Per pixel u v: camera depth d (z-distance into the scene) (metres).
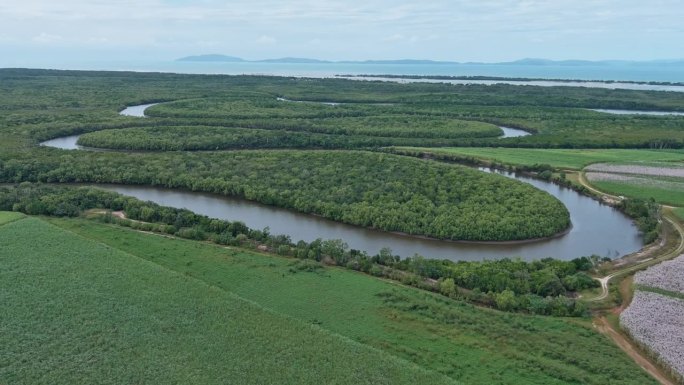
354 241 90.69
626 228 101.19
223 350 52.22
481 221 92.25
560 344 57.56
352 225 97.12
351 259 77.25
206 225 88.62
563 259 85.81
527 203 101.06
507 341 58.12
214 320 57.47
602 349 56.56
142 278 66.00
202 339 53.81
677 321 60.91
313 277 72.25
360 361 51.75
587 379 51.41
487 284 69.88
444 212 96.50
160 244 81.00
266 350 52.66
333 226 97.19
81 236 79.12
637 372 52.66
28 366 48.22
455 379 51.16
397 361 52.16
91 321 55.59
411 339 58.16
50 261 68.81
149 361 49.84
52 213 92.31
